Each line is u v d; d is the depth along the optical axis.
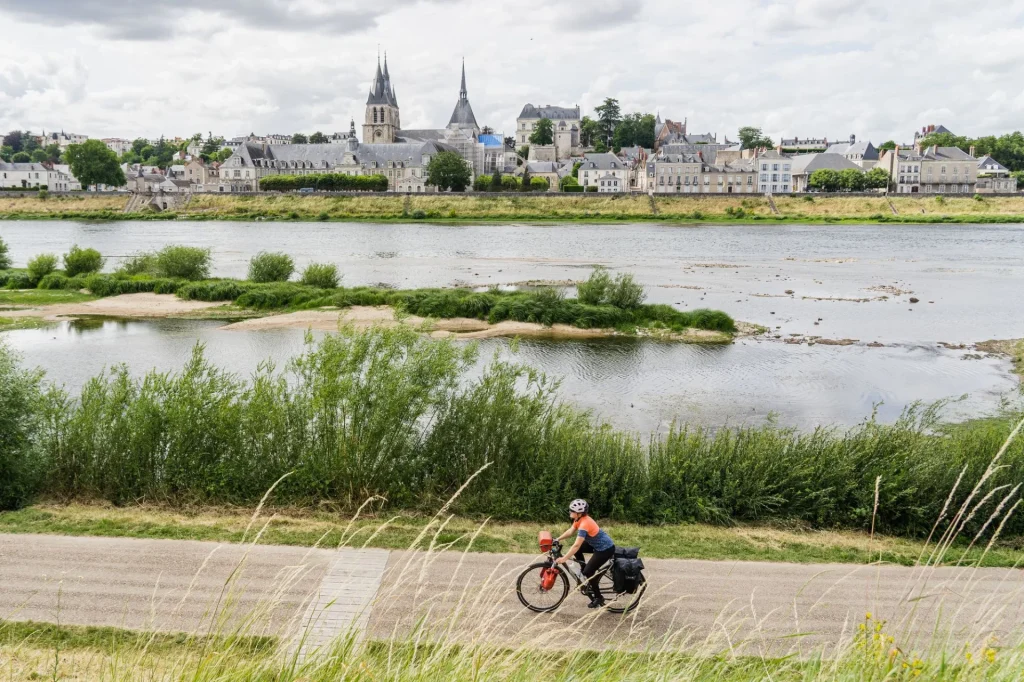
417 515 17.67
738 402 32.59
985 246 105.19
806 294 62.75
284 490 18.12
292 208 166.75
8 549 14.83
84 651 10.95
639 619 12.58
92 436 18.59
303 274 60.72
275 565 14.17
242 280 63.09
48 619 11.96
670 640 8.64
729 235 122.88
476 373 35.81
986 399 33.16
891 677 6.92
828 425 29.28
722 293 63.00
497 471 18.58
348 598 12.71
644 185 198.62
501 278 71.44
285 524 16.75
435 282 68.38
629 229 134.38
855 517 18.11
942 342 44.97
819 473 18.80
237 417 18.92
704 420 29.92
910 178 188.75
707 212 161.00
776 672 8.05
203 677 6.93
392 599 12.70
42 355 39.38
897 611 12.92
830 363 39.66
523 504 18.02
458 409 19.34
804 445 19.94
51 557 14.48
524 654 7.62
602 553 12.65
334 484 18.20
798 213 160.88
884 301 59.62
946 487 17.70
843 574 14.86
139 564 14.18
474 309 51.66
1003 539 17.27
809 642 11.88
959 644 8.48
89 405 19.48
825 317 52.94
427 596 12.88
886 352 42.34
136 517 16.91
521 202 165.38
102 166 184.62
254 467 18.50
